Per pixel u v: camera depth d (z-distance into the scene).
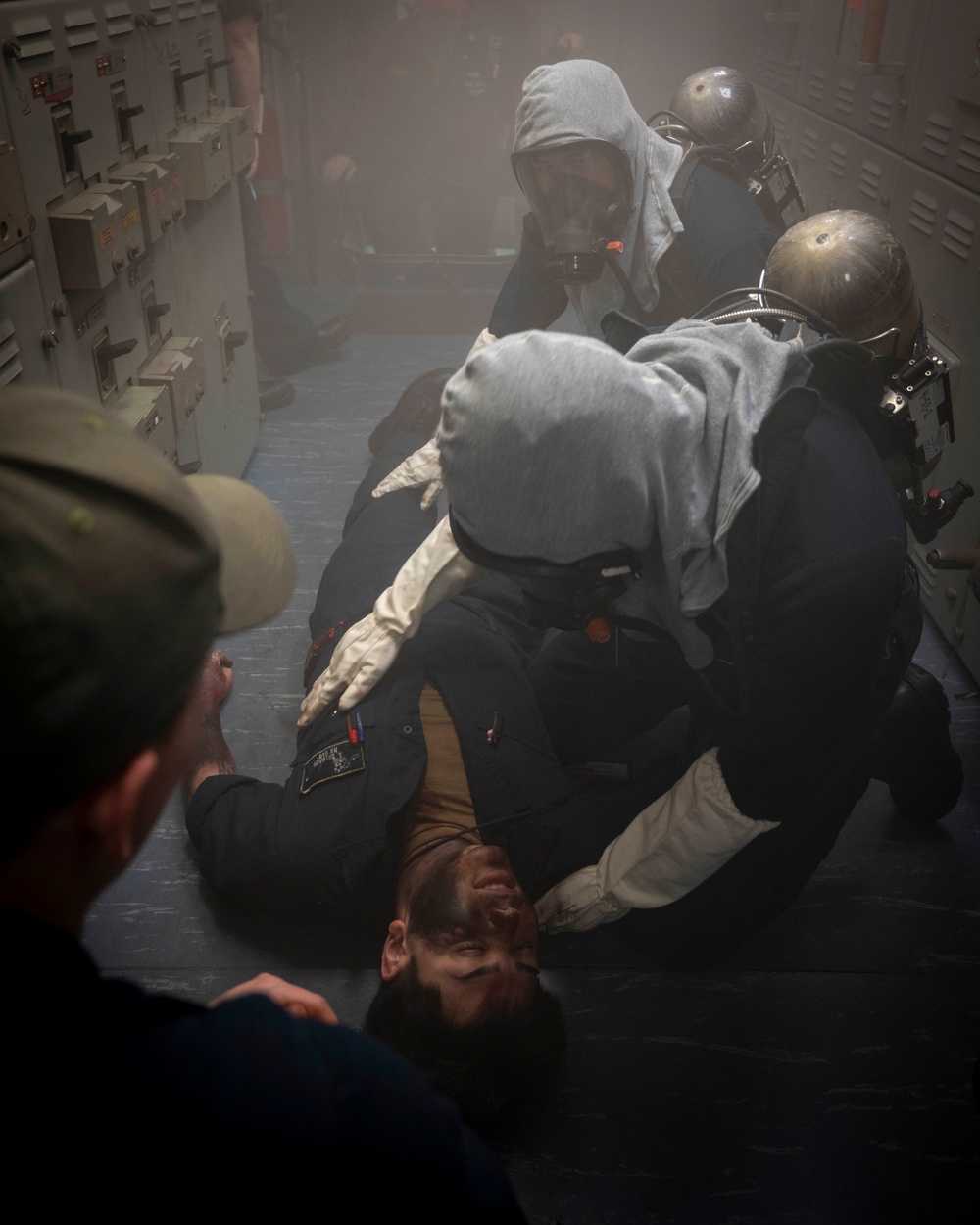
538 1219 1.28
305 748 1.67
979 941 1.68
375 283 4.05
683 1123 1.39
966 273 2.12
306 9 4.48
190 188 2.30
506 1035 1.29
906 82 2.41
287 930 1.66
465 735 1.62
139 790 0.47
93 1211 0.44
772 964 1.63
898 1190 1.32
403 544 2.05
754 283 1.88
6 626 0.40
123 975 1.57
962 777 1.84
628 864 1.45
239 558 0.88
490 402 1.01
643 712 1.78
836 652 1.14
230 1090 0.47
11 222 1.44
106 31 1.85
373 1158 0.49
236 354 2.85
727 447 1.10
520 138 1.92
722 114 2.24
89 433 0.46
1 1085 0.42
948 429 1.43
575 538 1.07
